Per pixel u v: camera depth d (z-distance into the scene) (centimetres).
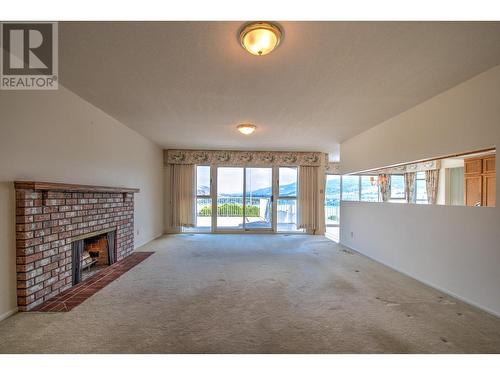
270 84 256
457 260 257
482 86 230
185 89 270
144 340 181
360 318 214
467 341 183
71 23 165
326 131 447
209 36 177
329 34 174
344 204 523
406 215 335
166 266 362
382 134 390
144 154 515
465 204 277
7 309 207
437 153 280
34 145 231
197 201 671
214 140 538
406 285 293
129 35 177
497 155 218
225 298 253
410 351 171
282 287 284
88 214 306
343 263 387
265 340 182
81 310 223
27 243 216
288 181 686
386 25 164
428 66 218
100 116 343
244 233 672
